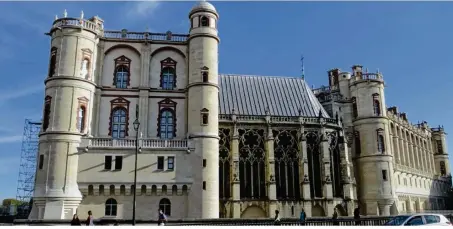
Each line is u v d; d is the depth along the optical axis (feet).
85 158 158.81
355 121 242.99
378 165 229.25
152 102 181.57
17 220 132.67
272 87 231.71
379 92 241.76
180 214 161.79
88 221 107.14
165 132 179.52
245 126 200.23
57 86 163.53
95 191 156.76
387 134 237.66
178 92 184.14
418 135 352.08
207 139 170.60
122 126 176.96
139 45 185.98
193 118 174.09
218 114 196.54
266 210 189.78
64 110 160.86
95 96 176.45
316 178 204.13
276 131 204.44
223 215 185.16
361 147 236.84
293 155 204.33
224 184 191.42
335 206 197.88
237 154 192.13
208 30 184.34
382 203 224.33
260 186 195.62
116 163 159.94
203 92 176.14
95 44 178.60
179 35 190.29
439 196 362.94
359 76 248.32
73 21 172.04
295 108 220.43
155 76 185.26
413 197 305.32
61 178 153.79
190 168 165.68
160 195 162.40
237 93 220.84
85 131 165.58
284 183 199.11
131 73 183.21
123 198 159.33
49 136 158.30
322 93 257.96
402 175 292.20
